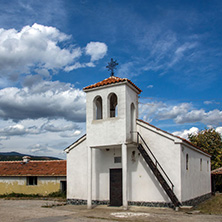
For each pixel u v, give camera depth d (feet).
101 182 67.72
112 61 70.85
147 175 62.54
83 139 71.92
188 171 65.77
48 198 90.89
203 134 155.74
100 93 65.57
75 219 47.62
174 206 57.00
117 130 61.52
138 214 52.49
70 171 72.74
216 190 115.24
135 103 67.26
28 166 108.27
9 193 102.63
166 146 61.36
